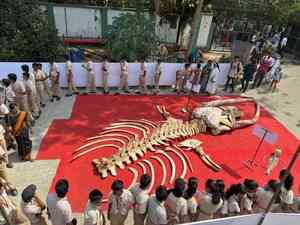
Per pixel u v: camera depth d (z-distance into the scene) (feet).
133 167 29.32
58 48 50.98
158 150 32.07
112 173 28.07
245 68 49.08
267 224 18.93
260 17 67.46
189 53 58.65
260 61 52.11
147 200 19.30
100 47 66.23
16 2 47.88
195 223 17.34
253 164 32.37
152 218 18.90
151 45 52.85
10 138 28.48
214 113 37.17
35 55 48.96
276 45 71.56
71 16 64.34
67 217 17.80
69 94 42.75
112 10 65.46
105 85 44.14
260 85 54.13
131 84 46.88
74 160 29.66
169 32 68.69
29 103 34.88
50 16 62.80
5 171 24.98
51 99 40.78
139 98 44.11
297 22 74.02
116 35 52.19
